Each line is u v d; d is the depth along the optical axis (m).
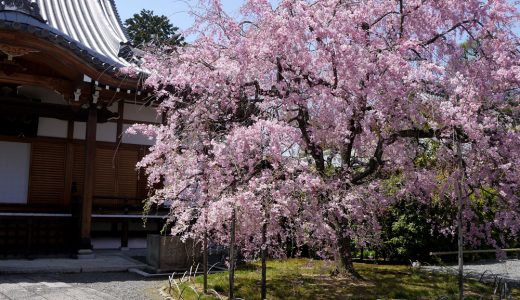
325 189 6.46
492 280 9.64
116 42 14.34
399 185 9.09
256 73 7.38
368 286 7.92
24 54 10.46
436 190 8.38
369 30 7.54
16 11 11.07
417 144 7.99
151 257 10.09
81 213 11.11
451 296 7.54
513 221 7.96
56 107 11.66
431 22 8.07
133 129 8.13
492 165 7.80
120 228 13.52
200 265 9.98
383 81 6.95
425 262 11.60
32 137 12.38
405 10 7.91
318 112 7.31
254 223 6.27
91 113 11.41
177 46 7.93
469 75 7.72
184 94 7.97
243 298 6.93
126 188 13.28
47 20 14.89
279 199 5.92
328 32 6.86
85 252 10.91
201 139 7.19
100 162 13.01
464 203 8.23
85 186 11.12
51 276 9.05
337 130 7.35
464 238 8.94
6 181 12.09
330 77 7.48
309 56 7.09
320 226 6.45
